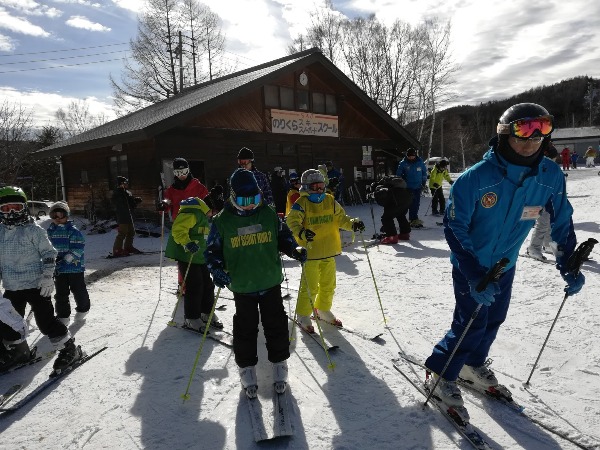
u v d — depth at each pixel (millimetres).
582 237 7469
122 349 3959
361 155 19328
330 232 4062
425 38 32281
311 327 4086
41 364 3744
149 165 12977
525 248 7078
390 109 34000
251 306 3047
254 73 16500
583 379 2992
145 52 33969
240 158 5867
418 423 2609
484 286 2242
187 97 17328
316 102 17266
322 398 2953
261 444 2500
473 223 2449
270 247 3041
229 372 3404
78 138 17812
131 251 9344
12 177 25828
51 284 3531
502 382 3018
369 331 4055
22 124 25969
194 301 4293
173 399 3039
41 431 2748
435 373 2703
